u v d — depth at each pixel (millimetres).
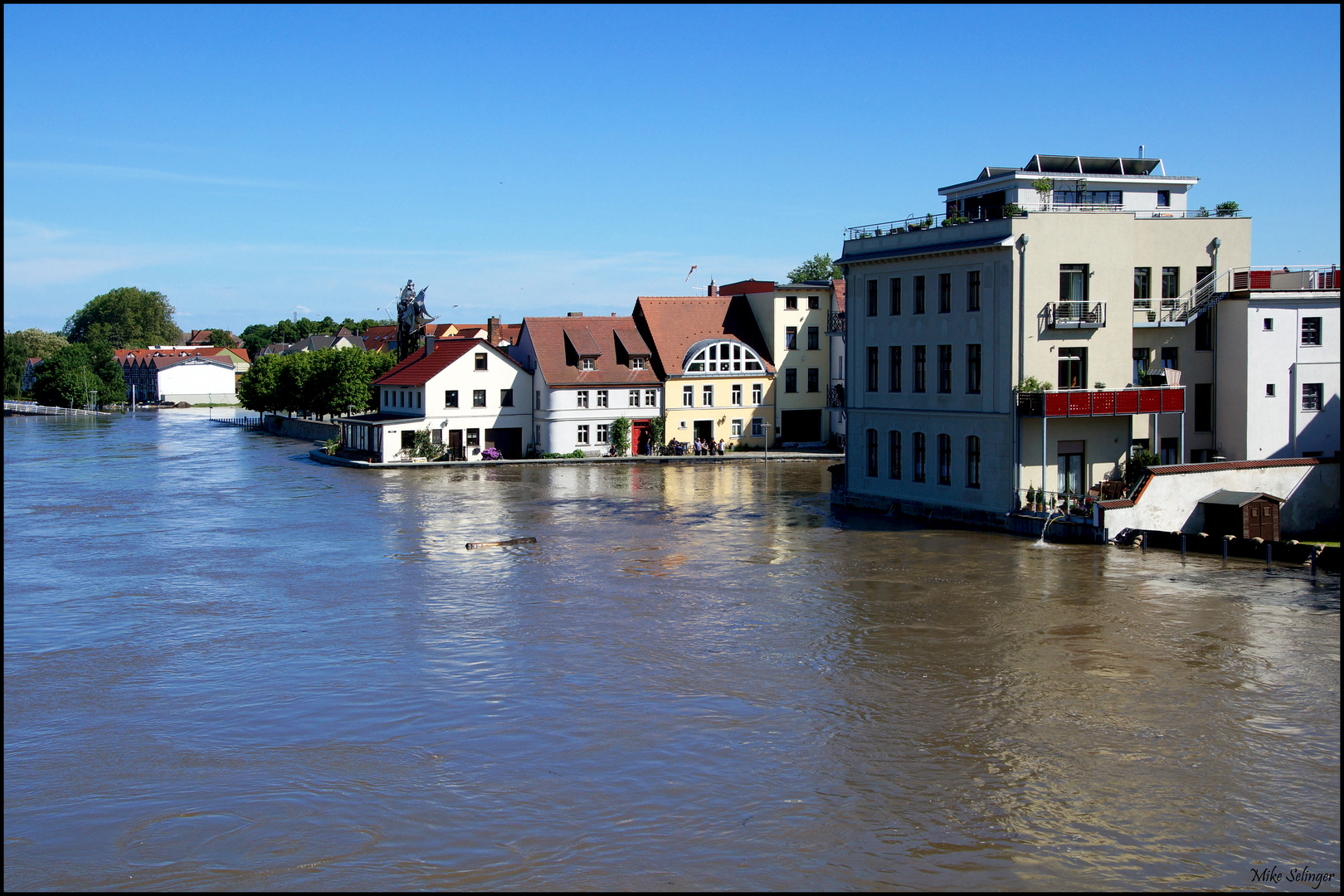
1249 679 25844
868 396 56344
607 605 34125
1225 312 49781
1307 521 45688
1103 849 17750
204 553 44062
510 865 17391
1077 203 54094
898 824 18656
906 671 26875
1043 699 24641
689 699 24953
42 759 21844
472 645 29562
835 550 43312
